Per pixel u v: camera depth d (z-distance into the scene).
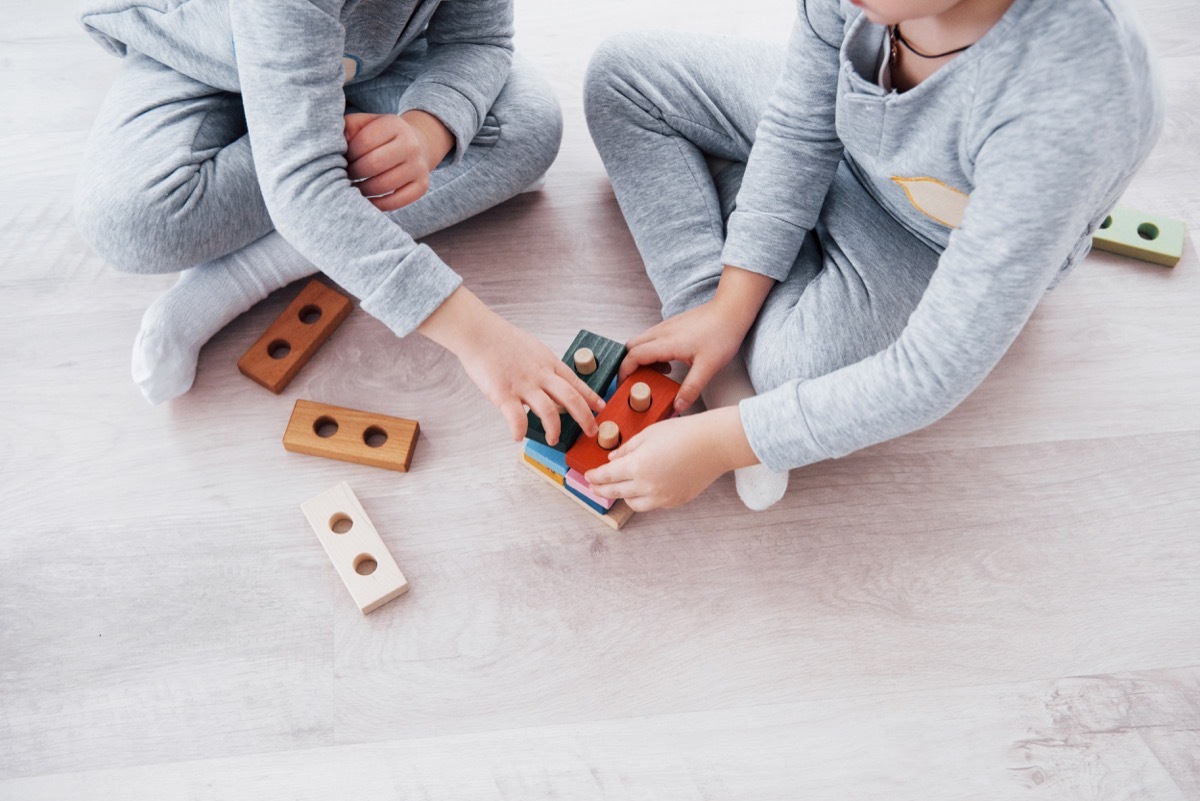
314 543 1.01
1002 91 0.67
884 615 0.98
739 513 1.03
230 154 1.05
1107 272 1.15
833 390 0.82
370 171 0.90
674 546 1.01
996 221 0.69
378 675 0.95
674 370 1.08
